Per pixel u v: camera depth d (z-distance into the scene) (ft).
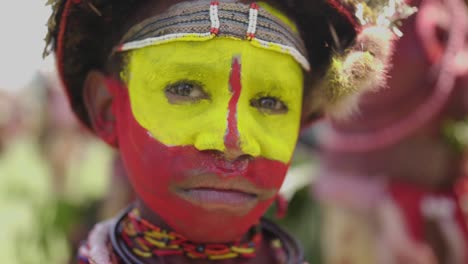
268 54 3.52
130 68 3.64
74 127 10.15
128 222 3.97
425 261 6.15
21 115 11.43
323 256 7.64
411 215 6.19
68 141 10.15
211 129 3.38
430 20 5.87
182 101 3.49
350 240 6.59
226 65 3.43
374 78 3.76
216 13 3.45
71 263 9.28
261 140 3.51
